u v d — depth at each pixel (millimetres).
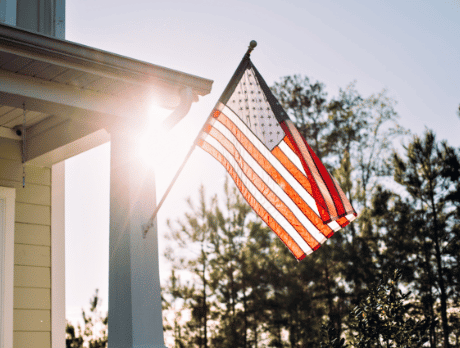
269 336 19562
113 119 4676
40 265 6102
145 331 4207
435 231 17641
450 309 18031
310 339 17156
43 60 3965
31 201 6203
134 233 4418
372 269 17203
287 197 4562
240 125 4535
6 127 6070
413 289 17953
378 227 18688
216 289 19250
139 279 4316
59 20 6117
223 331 18922
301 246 4609
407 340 6621
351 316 7082
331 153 24312
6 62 3971
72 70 4133
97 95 4555
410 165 18375
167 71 4457
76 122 5492
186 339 18922
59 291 6188
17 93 4137
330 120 24562
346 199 4340
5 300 5645
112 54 4180
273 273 18766
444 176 17391
